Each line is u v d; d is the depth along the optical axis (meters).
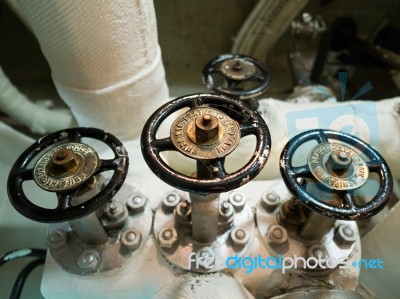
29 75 1.47
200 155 0.42
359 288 0.81
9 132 0.83
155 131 0.46
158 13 1.36
